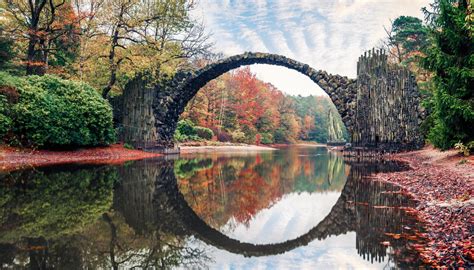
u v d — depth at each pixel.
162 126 28.17
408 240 5.83
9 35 24.05
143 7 27.42
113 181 12.67
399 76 23.33
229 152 39.94
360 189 11.62
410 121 23.14
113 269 4.67
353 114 24.25
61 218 7.19
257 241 6.35
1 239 5.76
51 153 20.12
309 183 13.79
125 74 27.39
